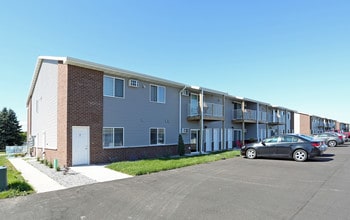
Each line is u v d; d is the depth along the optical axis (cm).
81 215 486
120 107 1417
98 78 1310
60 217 476
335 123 6938
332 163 1176
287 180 794
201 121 1839
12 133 3272
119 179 836
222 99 2302
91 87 1273
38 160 1490
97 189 696
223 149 2170
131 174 916
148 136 1576
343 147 2252
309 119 4444
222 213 489
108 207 533
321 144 1301
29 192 664
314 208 512
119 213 495
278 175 880
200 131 1875
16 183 752
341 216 464
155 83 1648
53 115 1360
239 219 456
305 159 1267
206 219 458
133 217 472
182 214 486
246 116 2502
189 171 976
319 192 640
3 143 3206
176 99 1814
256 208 517
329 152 1731
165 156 1625
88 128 1249
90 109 1262
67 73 1180
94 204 555
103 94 1332
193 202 563
